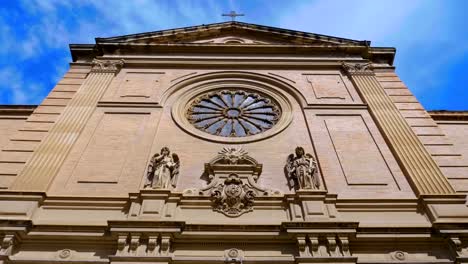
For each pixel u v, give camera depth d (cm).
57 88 1816
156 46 2178
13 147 1426
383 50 2177
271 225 1103
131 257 998
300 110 1753
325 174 1363
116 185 1302
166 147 1423
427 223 1152
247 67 2064
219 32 2445
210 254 1063
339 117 1683
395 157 1437
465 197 1215
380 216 1197
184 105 1806
